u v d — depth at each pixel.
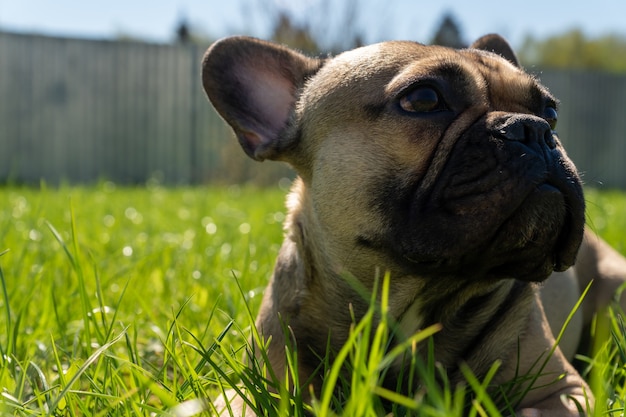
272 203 1.83
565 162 0.53
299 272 0.61
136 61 3.25
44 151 3.18
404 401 0.38
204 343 0.65
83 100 3.21
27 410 0.46
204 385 0.50
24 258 0.84
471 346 0.58
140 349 0.67
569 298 0.72
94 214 1.42
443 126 0.56
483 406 0.52
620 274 0.76
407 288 0.57
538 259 0.53
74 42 3.19
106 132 3.24
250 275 0.81
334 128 0.60
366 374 0.41
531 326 0.58
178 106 3.28
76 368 0.53
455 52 0.61
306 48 3.40
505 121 0.53
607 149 3.65
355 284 0.46
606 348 0.58
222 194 2.26
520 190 0.51
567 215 0.53
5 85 3.13
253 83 0.71
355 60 0.61
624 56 8.00
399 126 0.57
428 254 0.53
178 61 3.28
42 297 0.73
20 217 1.28
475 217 0.52
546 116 0.60
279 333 0.60
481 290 0.57
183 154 3.30
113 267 0.90
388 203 0.56
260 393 0.48
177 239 1.13
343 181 0.58
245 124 0.70
